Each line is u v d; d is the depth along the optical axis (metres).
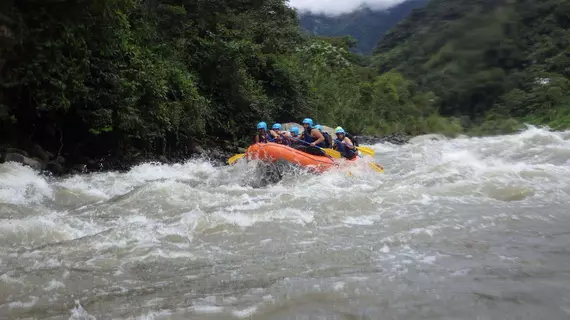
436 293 3.62
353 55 47.47
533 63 41.34
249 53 19.44
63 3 10.17
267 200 7.28
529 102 39.31
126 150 12.85
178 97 14.98
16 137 10.76
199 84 17.11
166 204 7.19
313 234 5.39
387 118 37.78
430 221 5.80
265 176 10.12
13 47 9.61
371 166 10.94
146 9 16.02
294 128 11.70
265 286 3.88
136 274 4.27
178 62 15.89
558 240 4.96
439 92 43.00
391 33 59.94
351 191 7.79
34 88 10.27
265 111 19.17
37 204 7.47
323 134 11.29
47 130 11.37
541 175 8.74
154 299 3.70
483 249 4.69
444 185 7.91
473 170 9.50
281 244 5.05
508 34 42.47
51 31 10.13
